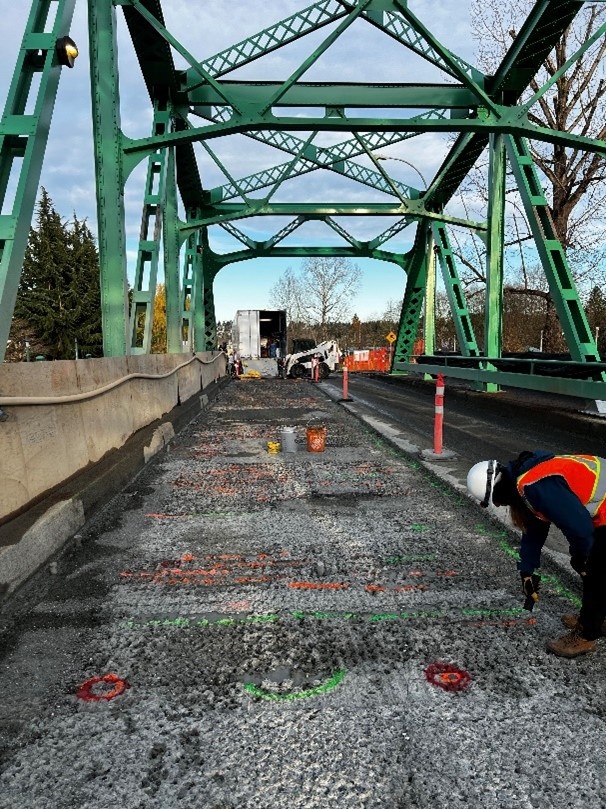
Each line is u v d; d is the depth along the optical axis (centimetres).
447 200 2048
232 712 255
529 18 1216
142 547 468
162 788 210
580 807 202
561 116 1772
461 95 1472
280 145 1828
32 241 4394
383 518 547
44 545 409
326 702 263
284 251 2511
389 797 206
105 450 675
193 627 335
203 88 1463
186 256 2105
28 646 312
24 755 228
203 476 717
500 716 253
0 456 401
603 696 269
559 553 431
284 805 202
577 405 1197
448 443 930
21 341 4278
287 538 491
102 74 971
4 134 599
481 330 4150
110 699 264
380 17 1134
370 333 8738
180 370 1295
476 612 355
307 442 898
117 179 979
